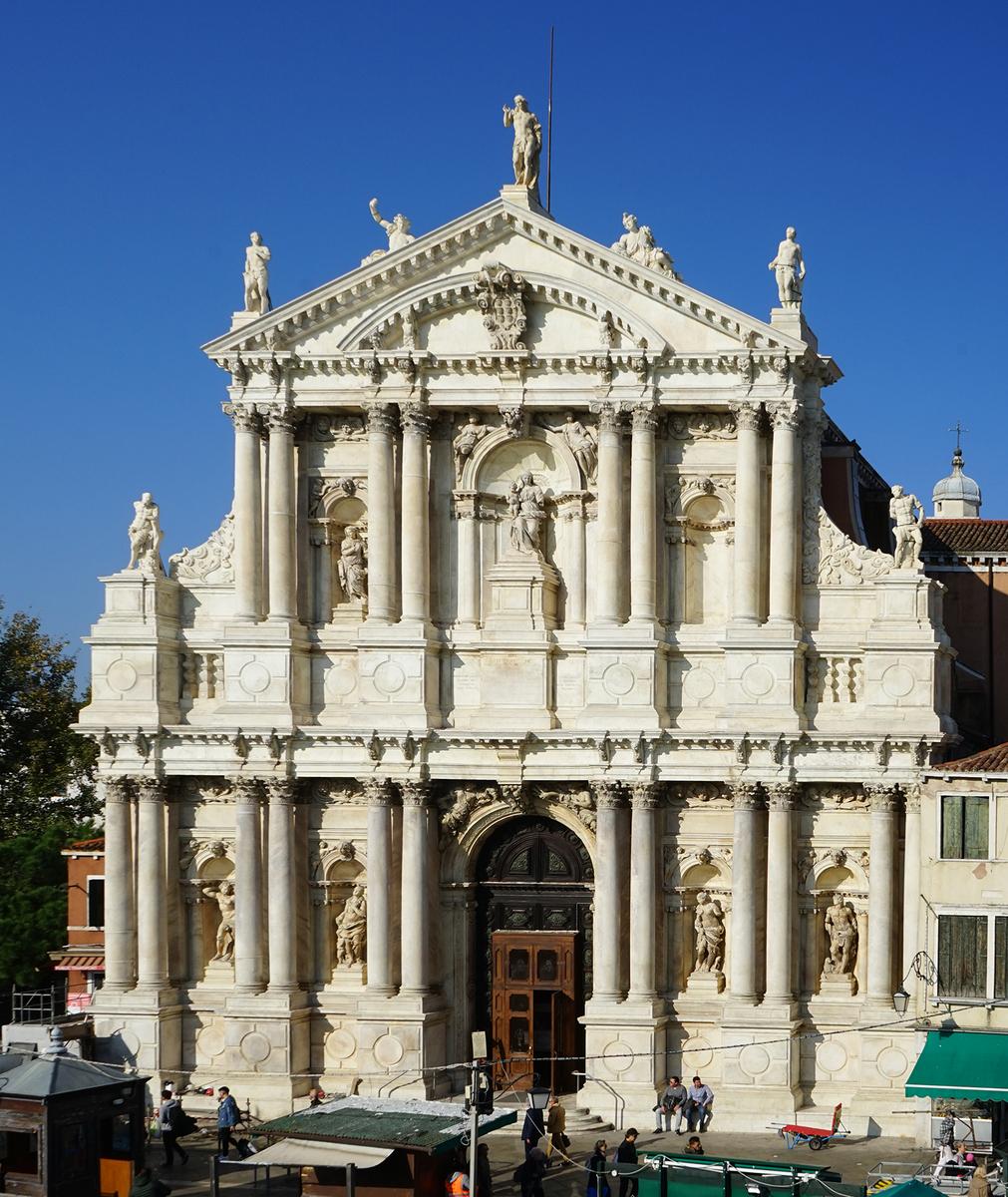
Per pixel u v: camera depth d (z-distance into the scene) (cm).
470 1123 5688
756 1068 7031
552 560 7456
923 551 8262
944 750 7288
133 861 7506
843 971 7175
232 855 7531
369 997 7288
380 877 7306
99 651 7481
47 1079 5803
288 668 7356
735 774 7094
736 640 7112
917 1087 6297
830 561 7250
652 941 7162
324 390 7412
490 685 7356
